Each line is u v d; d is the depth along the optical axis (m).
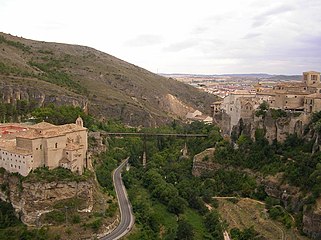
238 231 173.12
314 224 156.50
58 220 155.38
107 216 166.50
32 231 150.88
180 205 196.38
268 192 194.50
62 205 160.25
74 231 153.00
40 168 164.75
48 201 159.12
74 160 172.25
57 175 163.00
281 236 160.75
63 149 172.50
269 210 181.38
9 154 165.25
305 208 163.38
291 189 183.12
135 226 168.38
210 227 180.75
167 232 174.12
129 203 194.50
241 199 198.75
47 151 165.62
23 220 157.12
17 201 160.00
